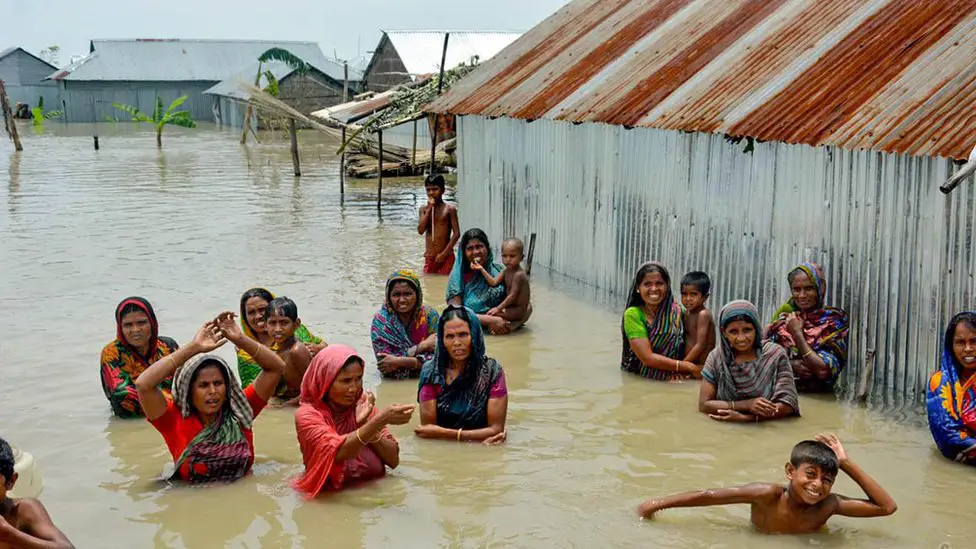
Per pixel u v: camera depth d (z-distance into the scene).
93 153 33.56
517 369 9.00
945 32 8.75
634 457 6.85
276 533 5.75
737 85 10.13
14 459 5.35
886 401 7.87
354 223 17.72
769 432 7.30
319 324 10.46
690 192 10.23
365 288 12.25
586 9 15.73
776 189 8.96
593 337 10.09
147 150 35.06
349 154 26.22
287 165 29.44
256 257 14.34
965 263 7.20
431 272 13.26
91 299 11.66
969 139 7.16
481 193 14.98
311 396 6.36
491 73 15.60
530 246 12.99
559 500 6.15
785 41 10.48
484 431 7.14
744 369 7.58
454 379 7.17
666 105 10.72
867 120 8.13
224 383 6.42
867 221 8.02
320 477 6.20
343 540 5.66
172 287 12.31
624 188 11.42
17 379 8.70
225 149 35.69
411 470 6.65
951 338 6.73
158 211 19.14
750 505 5.93
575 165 12.43
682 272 10.48
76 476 6.61
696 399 8.11
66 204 20.14
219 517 5.97
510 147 13.97
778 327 8.38
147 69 54.12
